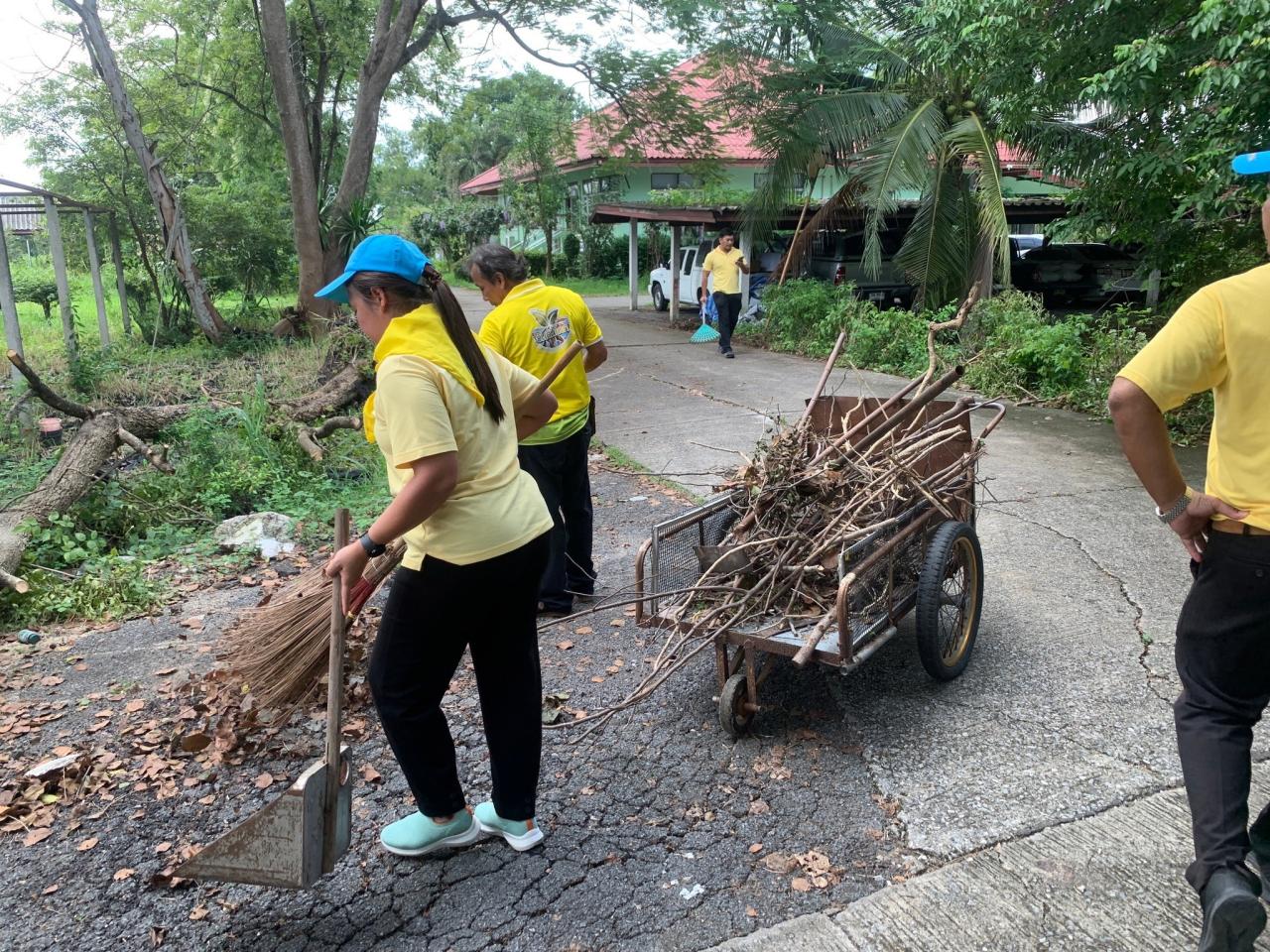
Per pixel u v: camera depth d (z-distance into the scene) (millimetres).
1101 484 6758
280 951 2504
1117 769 3227
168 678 4121
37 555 5488
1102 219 9609
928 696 3770
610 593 5016
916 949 2451
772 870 2783
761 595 3539
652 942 2506
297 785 2385
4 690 4035
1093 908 2572
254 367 12656
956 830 2928
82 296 23328
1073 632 4328
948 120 13367
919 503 3828
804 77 14781
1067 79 8773
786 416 9250
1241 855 2121
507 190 30016
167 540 6043
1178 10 7578
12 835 3029
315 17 18469
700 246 18891
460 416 2436
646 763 3369
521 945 2506
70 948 2529
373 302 2449
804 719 3635
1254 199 7430
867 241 12891
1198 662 2252
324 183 20188
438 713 2734
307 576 3857
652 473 7367
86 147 17516
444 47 20516
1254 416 2092
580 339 4395
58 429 8727
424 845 2824
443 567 2488
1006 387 10344
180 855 2912
